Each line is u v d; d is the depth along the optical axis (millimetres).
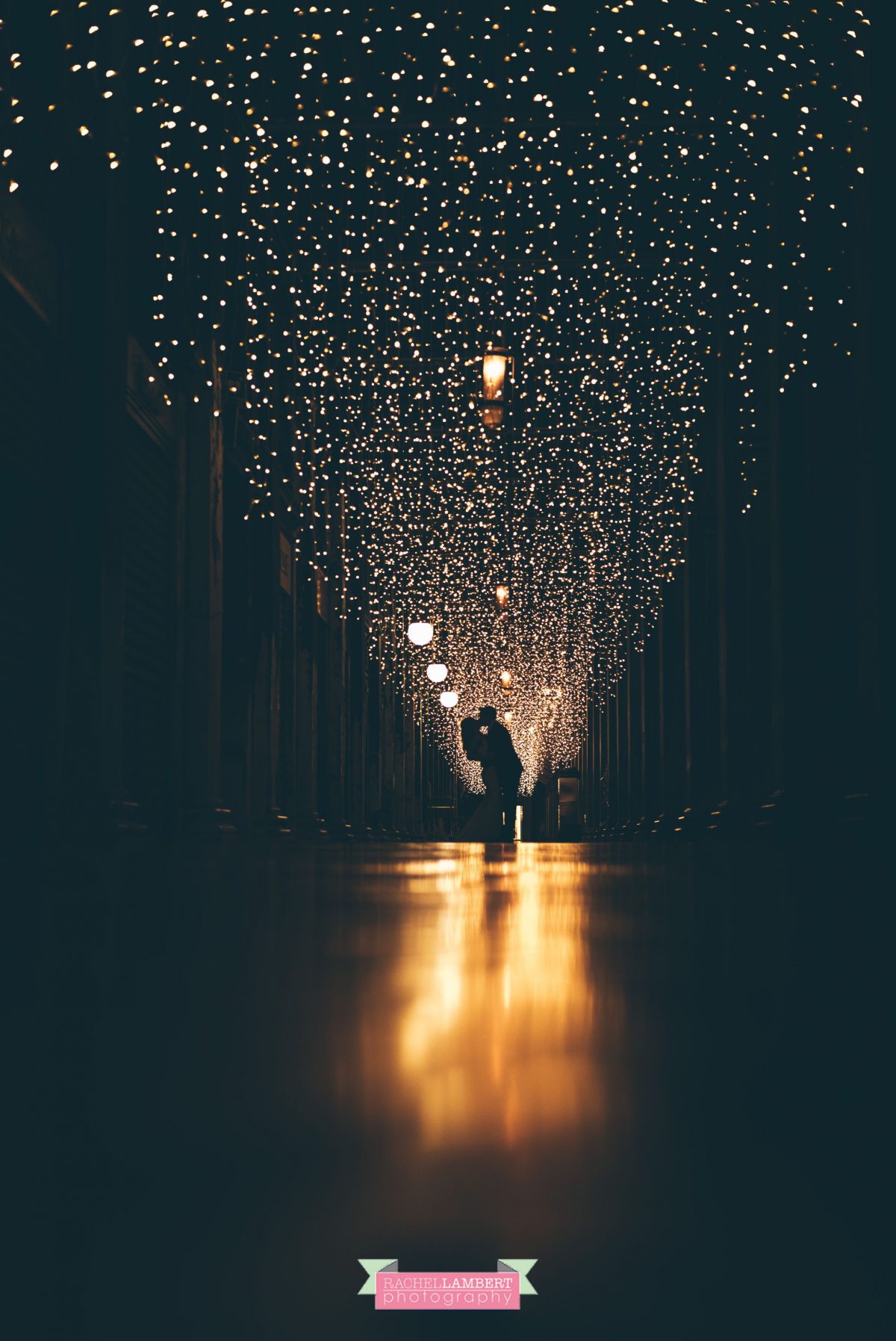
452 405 21734
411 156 14461
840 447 10984
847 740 10945
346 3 12258
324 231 15945
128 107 10508
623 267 16875
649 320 17719
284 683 18672
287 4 12383
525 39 13141
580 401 20781
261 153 13750
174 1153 1053
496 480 24219
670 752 22062
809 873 6219
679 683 22125
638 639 27188
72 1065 1449
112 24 9875
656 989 2119
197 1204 908
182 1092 1299
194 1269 774
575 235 16500
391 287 18188
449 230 16469
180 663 12953
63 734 9023
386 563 25016
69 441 9125
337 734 23219
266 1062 1465
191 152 12125
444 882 6395
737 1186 937
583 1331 679
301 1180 969
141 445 11914
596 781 41406
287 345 17656
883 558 8750
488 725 19109
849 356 10852
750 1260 777
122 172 9938
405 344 20344
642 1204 894
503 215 15602
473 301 18422
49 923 3332
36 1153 1056
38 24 8641
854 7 8906
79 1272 773
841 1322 685
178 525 12852
